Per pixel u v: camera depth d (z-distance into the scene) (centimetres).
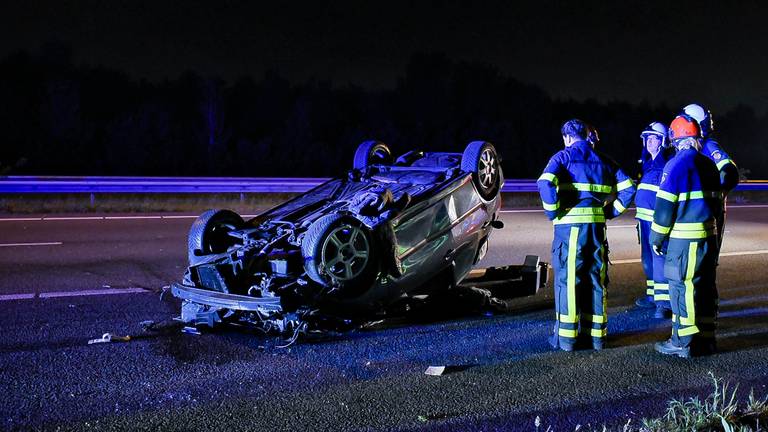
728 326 655
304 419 439
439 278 719
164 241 1155
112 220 1430
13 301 734
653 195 724
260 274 627
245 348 585
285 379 511
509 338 618
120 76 3931
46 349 575
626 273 927
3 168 2775
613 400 470
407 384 501
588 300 585
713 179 557
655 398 473
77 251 1045
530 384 500
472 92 4297
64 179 2000
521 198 2008
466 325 662
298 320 597
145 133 3256
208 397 475
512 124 4228
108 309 708
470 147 738
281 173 3284
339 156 3534
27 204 1577
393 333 633
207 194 1822
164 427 428
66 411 450
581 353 573
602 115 4556
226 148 3459
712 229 555
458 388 492
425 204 669
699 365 541
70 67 3850
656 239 561
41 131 3244
